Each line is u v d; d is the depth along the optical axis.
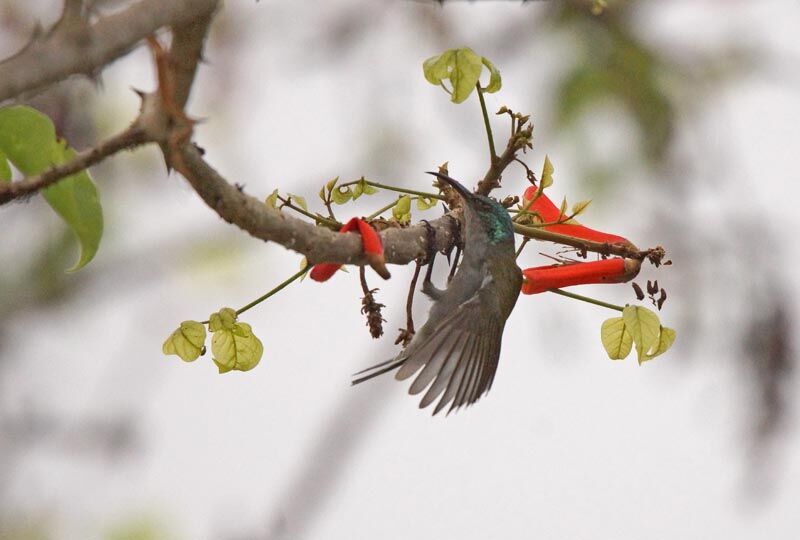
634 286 6.79
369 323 6.12
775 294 10.89
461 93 6.02
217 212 4.56
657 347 6.65
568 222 6.97
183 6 3.74
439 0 5.52
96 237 4.68
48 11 9.97
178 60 3.88
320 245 4.95
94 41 3.66
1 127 4.71
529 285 6.59
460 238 7.05
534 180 6.71
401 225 6.58
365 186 6.39
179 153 4.20
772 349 10.74
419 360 6.82
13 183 4.12
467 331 7.44
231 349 6.12
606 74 11.11
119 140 4.06
